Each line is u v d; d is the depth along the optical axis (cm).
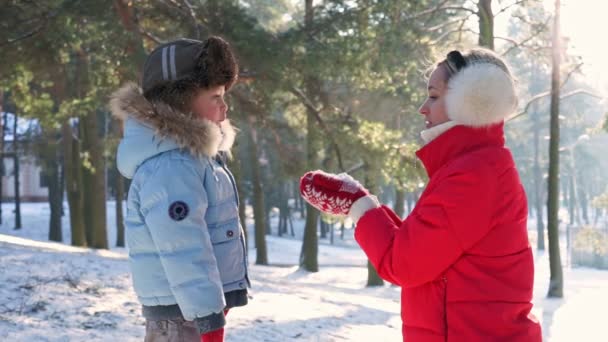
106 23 1505
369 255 241
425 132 245
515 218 236
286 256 4409
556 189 2105
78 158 2897
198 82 259
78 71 2294
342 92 2409
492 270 230
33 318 654
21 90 1942
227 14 1550
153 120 250
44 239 4712
